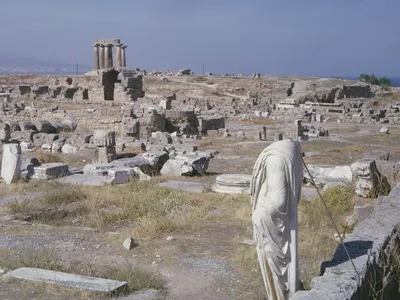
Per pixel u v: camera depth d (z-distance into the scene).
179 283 11.16
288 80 112.31
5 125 35.56
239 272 11.70
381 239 9.48
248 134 46.53
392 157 33.09
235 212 17.23
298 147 8.09
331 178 21.12
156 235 14.66
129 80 69.25
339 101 78.38
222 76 118.62
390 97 91.81
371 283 8.12
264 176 7.99
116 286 10.45
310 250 12.60
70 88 74.19
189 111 46.66
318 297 6.92
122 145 35.34
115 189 20.67
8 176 22.39
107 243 14.06
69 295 10.10
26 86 76.75
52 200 18.92
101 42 91.88
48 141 36.50
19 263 11.91
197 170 25.36
